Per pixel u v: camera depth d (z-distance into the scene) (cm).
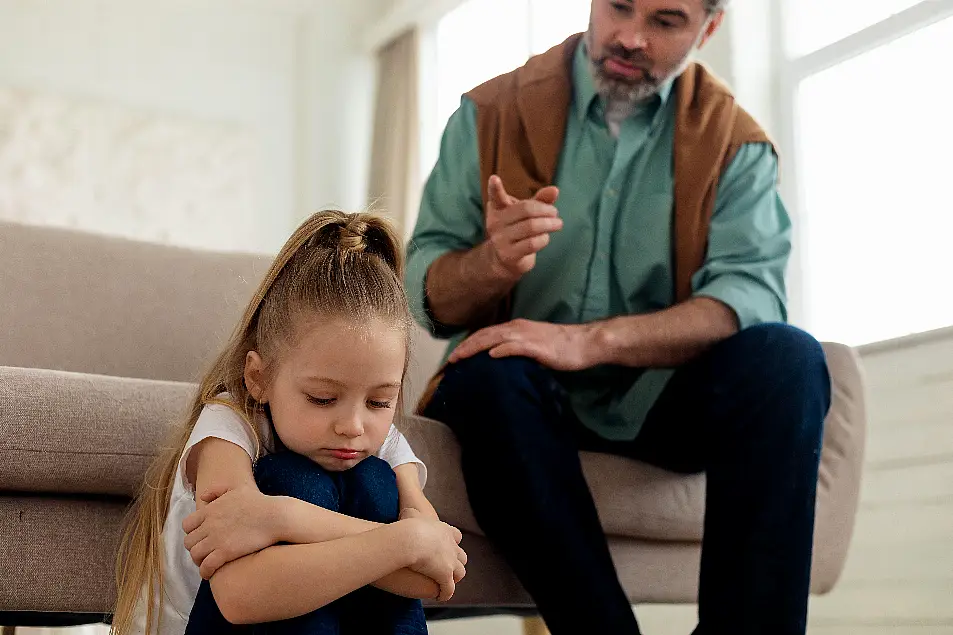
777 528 131
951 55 276
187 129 490
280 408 107
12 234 197
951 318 269
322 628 95
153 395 136
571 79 188
